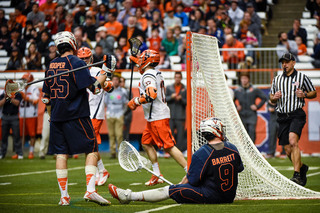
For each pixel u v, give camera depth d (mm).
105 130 48406
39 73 55062
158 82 24625
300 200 20594
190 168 18406
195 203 18719
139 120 47281
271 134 44875
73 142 19609
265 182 22625
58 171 19828
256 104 46312
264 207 18203
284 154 45188
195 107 23141
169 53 55750
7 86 20719
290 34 55156
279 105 26516
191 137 22828
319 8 61844
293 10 64875
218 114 24594
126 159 20609
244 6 60531
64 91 19594
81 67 19469
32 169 36781
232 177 18391
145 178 31031
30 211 18094
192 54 23219
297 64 53250
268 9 62875
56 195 23578
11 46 62094
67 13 63125
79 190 25703
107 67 20703
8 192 25078
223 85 25328
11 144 53656
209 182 18469
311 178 29750
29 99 46500
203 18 58438
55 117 19719
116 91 44625
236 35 56156
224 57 50156
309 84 25969
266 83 47781
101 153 51031
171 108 45188
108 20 61250
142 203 20078
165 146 24781
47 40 59406
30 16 65125
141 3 62094
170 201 20453
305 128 45562
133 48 23984
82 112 19688
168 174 32562
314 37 53812
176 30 55844
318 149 45438
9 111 45844
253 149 24062
